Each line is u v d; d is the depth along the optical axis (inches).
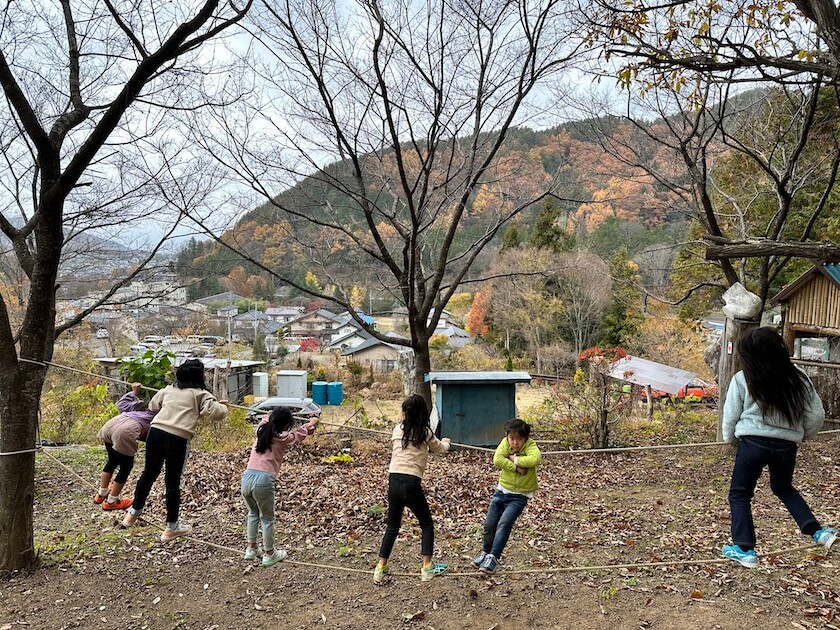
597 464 435.2
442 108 392.8
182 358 973.8
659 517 319.6
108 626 209.6
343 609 223.6
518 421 221.0
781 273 804.0
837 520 303.1
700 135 467.8
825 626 205.8
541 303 1387.8
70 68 258.2
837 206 679.1
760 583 238.5
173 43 219.5
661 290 1220.5
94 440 507.2
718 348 733.9
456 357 1509.6
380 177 458.3
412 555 271.7
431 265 500.4
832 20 248.7
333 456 441.7
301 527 305.9
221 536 292.8
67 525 302.7
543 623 212.8
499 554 216.4
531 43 387.5
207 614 219.5
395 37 363.3
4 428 240.8
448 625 212.8
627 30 310.0
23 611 215.6
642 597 229.0
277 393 1162.0
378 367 1715.1
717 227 463.2
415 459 214.2
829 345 568.1
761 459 181.5
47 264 235.8
